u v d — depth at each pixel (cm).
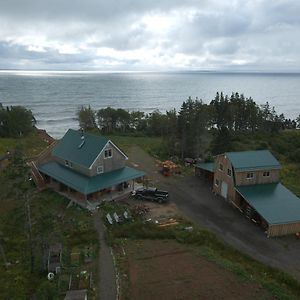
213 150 6950
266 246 3281
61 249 2975
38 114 15150
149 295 2498
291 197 3944
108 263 2908
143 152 6788
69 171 4538
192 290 2558
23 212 3809
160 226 3575
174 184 4903
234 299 2462
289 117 19175
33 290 2577
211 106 9350
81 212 3872
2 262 2948
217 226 3659
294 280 2684
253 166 4131
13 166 4722
